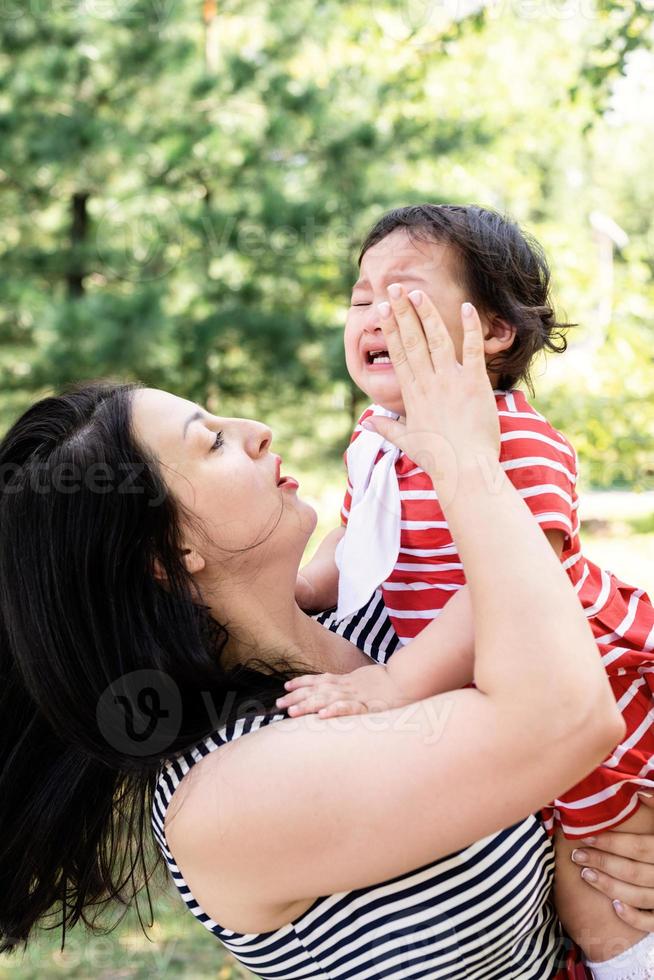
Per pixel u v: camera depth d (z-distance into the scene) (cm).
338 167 668
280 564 116
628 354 557
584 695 91
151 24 684
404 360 107
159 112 700
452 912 104
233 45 751
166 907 292
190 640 109
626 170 1791
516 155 850
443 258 128
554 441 124
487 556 96
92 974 262
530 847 112
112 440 110
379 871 96
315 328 701
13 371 695
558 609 94
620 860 118
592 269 585
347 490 149
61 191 716
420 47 646
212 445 112
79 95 695
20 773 121
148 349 619
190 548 111
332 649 123
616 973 119
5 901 124
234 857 98
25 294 661
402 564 127
